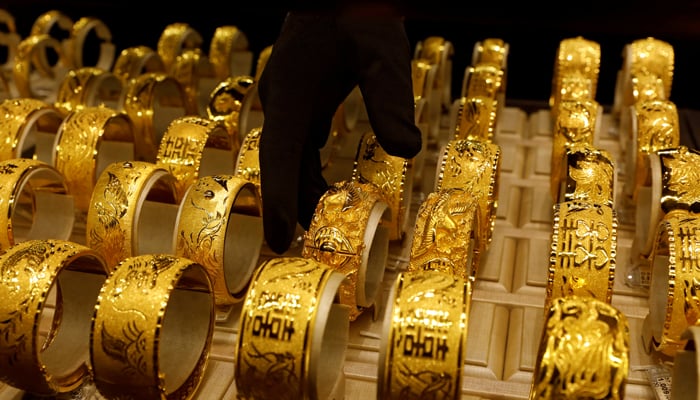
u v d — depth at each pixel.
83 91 2.11
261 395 1.10
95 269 1.32
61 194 1.68
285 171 1.40
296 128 1.40
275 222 1.41
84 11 2.83
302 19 1.40
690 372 1.15
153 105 2.05
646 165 1.71
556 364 0.99
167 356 1.28
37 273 1.16
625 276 1.63
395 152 1.37
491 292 1.60
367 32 1.36
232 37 2.46
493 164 1.56
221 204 1.40
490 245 1.75
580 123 1.78
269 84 1.43
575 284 1.27
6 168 1.52
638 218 1.68
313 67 1.39
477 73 1.97
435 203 1.37
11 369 1.18
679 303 1.24
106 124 1.74
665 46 2.15
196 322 1.32
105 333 1.11
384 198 1.56
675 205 1.51
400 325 1.05
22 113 1.78
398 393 1.06
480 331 1.45
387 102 1.35
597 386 0.97
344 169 2.04
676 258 1.25
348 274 1.32
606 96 2.77
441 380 1.03
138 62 2.33
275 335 1.06
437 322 1.04
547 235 1.81
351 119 2.13
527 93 2.68
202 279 1.26
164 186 1.59
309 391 1.09
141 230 1.67
